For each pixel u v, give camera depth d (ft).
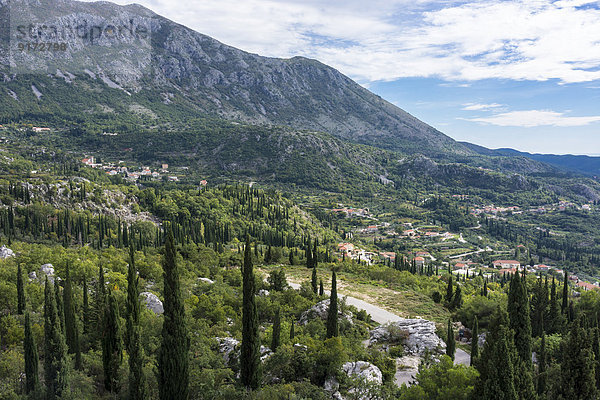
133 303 162.61
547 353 214.69
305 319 264.72
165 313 131.23
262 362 178.09
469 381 137.80
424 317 311.68
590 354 145.69
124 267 328.08
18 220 499.10
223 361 183.21
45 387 150.10
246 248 155.84
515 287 171.83
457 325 294.25
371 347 236.63
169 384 130.41
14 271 264.31
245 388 152.76
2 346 191.83
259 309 271.90
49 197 590.14
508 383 124.06
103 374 169.37
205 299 261.65
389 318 302.66
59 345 155.84
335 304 217.56
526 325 169.37
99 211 611.88
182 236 483.92
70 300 178.81
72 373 159.74
